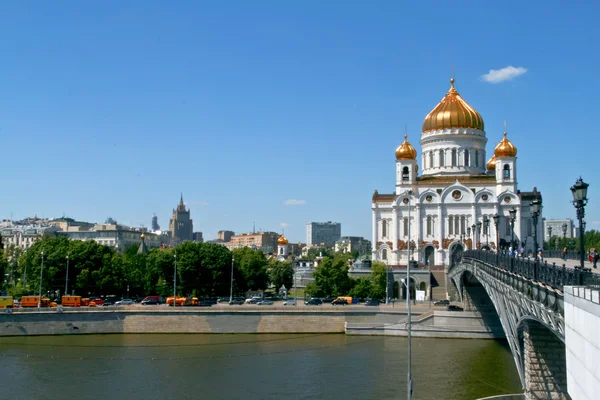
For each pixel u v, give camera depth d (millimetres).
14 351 107875
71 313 128875
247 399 77312
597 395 26109
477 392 79125
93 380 86875
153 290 161875
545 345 60219
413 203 183375
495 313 124062
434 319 126125
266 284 193000
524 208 179500
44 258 150500
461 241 177750
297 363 98312
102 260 152875
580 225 36844
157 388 82688
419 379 86562
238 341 120875
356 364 97062
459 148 189500
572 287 31875
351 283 162500
